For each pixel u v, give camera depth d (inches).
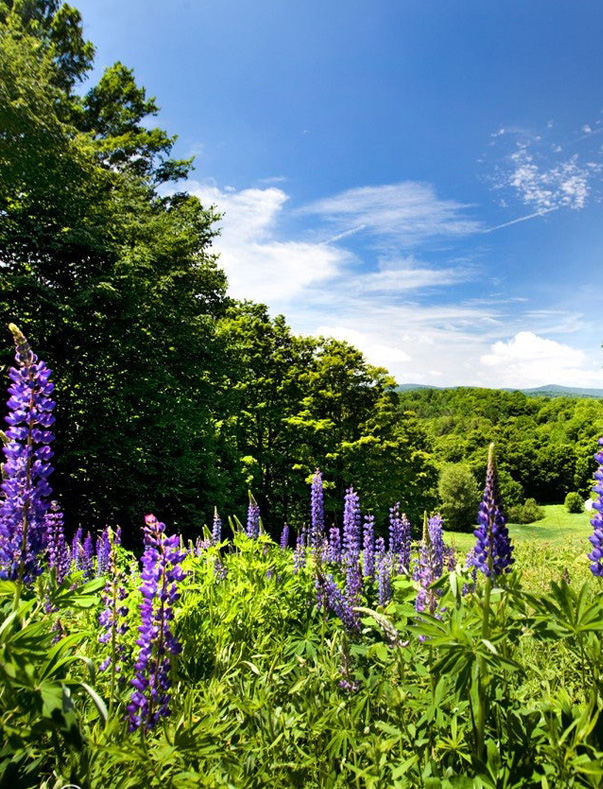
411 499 1058.1
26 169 654.5
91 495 711.7
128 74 1173.7
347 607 163.8
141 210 874.8
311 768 90.1
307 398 1058.7
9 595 93.7
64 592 97.1
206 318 870.4
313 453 1070.4
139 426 750.5
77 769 74.0
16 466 106.8
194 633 135.7
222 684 108.7
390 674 113.1
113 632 102.0
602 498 107.8
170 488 773.3
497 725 87.6
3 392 605.9
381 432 1062.4
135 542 732.7
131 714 91.5
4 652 62.3
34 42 759.7
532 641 138.2
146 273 780.0
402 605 91.4
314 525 238.2
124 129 1174.3
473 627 87.2
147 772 75.5
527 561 443.5
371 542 227.1
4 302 636.1
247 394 1109.1
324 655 126.1
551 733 76.9
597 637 81.7
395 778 80.8
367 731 95.6
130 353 750.5
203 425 836.6
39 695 62.6
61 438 671.1
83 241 687.1
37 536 107.7
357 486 996.6
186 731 79.5
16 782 66.7
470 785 75.3
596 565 107.7
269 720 94.7
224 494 859.4
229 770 82.0
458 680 78.8
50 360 656.4
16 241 679.7
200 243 1060.5
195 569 181.0
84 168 730.8
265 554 210.7
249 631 146.0
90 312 706.8
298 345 1168.2
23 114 642.2
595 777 71.4
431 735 92.5
